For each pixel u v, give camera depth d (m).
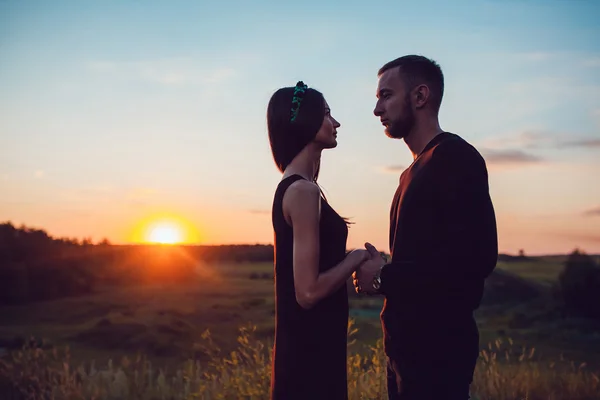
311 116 3.06
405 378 3.24
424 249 3.18
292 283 3.00
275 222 3.05
